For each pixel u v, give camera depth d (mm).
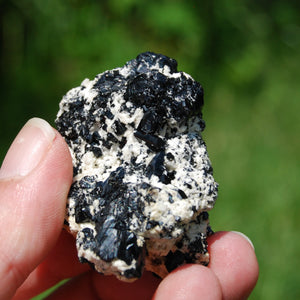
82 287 193
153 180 134
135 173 136
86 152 144
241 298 167
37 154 141
